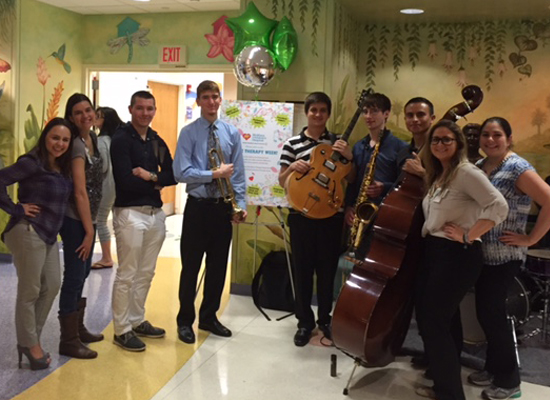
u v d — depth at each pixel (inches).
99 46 242.5
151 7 224.4
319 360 130.4
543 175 195.0
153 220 133.0
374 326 108.5
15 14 211.9
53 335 138.4
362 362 114.3
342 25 179.0
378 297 108.2
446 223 101.0
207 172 130.3
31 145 222.7
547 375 126.5
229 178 135.0
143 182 128.3
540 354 139.4
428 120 126.1
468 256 100.5
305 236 138.9
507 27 193.9
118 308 131.3
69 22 236.2
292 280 158.4
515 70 194.5
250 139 157.8
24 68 217.0
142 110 128.1
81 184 118.0
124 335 131.9
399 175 127.0
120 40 239.6
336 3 169.6
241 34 164.4
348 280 112.9
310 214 134.7
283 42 162.4
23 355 125.1
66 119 121.0
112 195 198.5
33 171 111.3
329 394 113.3
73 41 239.3
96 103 250.7
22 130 218.2
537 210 189.8
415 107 126.2
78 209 119.0
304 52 168.4
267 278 166.9
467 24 197.2
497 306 110.5
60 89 234.7
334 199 135.4
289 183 134.6
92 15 241.4
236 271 181.2
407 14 187.9
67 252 122.3
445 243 101.5
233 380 118.1
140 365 123.5
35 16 220.1
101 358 126.3
